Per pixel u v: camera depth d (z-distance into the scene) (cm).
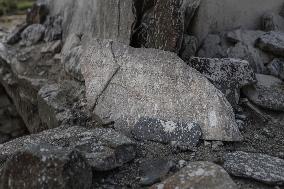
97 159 304
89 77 425
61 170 262
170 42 407
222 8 468
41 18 635
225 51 457
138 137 355
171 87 370
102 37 497
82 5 549
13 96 612
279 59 445
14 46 629
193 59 409
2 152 346
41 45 596
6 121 639
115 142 320
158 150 339
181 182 279
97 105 403
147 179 302
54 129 390
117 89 395
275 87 414
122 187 300
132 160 326
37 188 267
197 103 356
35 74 547
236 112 386
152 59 392
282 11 493
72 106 444
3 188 286
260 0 482
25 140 364
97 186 300
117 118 379
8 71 614
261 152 339
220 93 357
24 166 276
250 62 445
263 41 447
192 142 340
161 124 355
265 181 296
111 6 473
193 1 438
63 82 501
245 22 485
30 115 562
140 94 379
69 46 534
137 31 446
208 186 273
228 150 338
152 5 438
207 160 321
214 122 344
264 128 377
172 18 405
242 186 298
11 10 910
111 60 412
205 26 464
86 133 350
